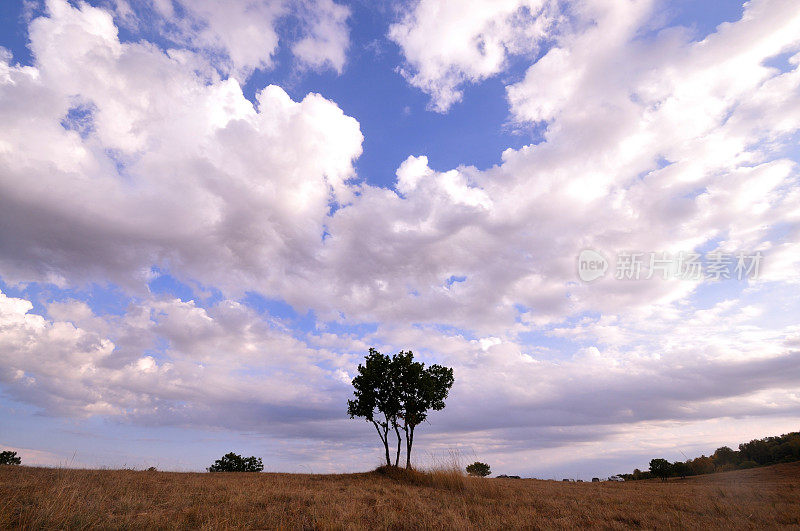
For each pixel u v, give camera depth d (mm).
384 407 28531
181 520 8172
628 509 13344
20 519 7145
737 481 28969
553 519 11125
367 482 20734
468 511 12133
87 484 11367
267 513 9719
